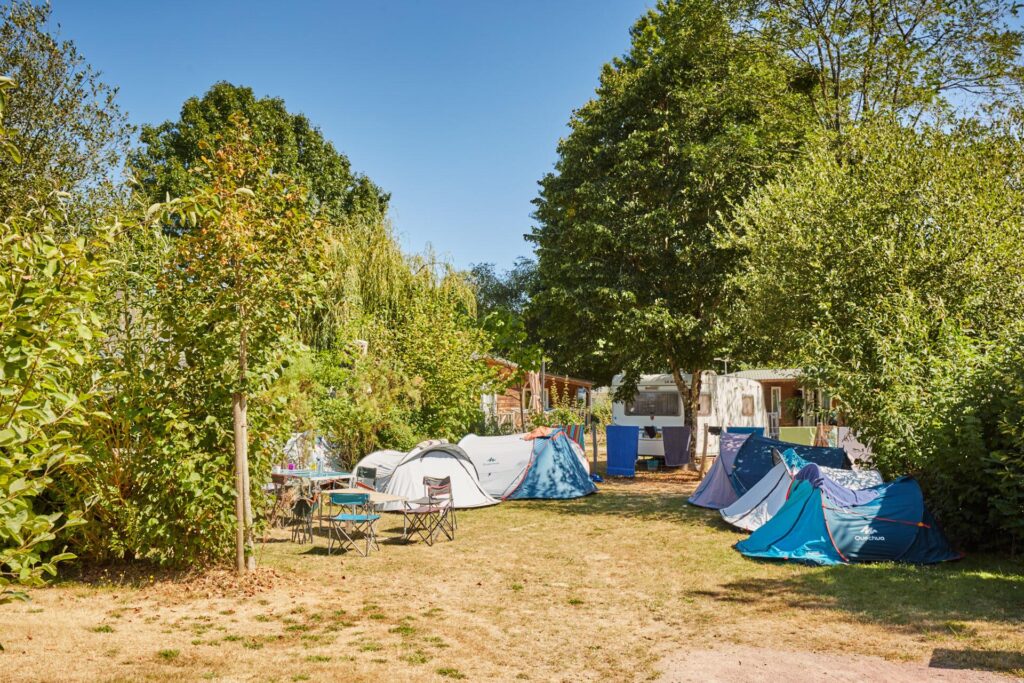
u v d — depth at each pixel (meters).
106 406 8.02
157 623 6.95
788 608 7.60
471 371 18.44
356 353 16.25
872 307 12.31
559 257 21.11
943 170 12.84
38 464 3.81
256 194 8.23
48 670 5.59
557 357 22.78
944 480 10.09
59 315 3.89
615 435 21.19
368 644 6.45
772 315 14.65
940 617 7.12
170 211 4.82
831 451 12.98
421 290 19.61
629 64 26.42
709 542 11.09
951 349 10.69
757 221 15.03
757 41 19.56
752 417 25.77
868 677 5.61
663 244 20.03
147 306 8.41
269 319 8.43
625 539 11.40
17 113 13.71
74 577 8.48
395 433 16.34
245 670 5.74
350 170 34.03
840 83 19.11
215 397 8.34
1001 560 9.65
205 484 8.26
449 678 5.65
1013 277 11.50
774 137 19.05
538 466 16.39
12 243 3.78
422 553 10.41
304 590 8.30
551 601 7.94
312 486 12.44
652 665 5.96
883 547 9.73
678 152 19.38
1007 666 5.77
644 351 20.50
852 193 13.23
